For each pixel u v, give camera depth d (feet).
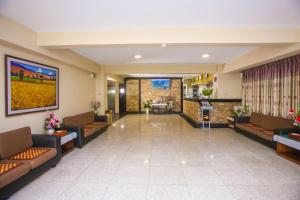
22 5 8.17
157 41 11.28
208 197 7.90
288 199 7.73
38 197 7.89
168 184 8.99
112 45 11.80
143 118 33.53
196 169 10.69
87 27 10.94
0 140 9.04
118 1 7.87
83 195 8.05
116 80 34.42
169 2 7.98
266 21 10.12
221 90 24.07
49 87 14.19
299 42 11.07
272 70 17.22
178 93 42.24
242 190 8.44
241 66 18.65
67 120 15.55
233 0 7.80
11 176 7.49
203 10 8.77
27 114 12.00
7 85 10.32
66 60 15.37
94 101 23.61
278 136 12.76
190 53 17.51
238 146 15.23
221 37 11.18
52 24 10.40
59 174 10.02
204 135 19.39
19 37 10.18
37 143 11.11
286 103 15.38
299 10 8.77
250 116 20.11
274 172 10.27
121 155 13.08
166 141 16.96
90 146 15.28
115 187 8.71
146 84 42.09
